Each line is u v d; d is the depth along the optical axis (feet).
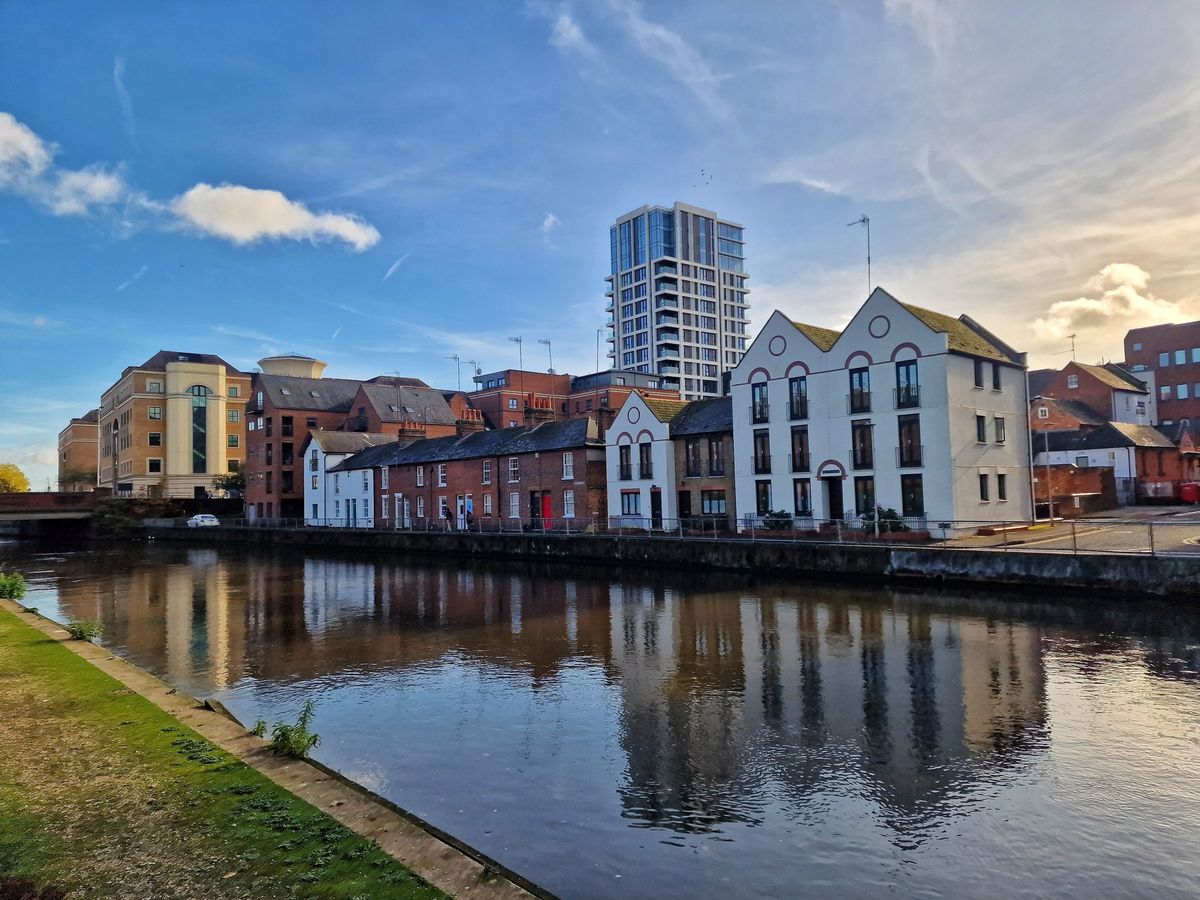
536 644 59.00
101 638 67.46
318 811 23.11
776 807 28.55
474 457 162.91
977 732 35.88
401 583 104.63
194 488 305.12
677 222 428.56
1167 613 62.13
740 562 97.76
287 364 336.29
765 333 119.85
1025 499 114.73
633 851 25.43
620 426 137.90
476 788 31.01
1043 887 22.81
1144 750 33.06
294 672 52.44
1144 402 196.24
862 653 52.13
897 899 22.31
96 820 22.48
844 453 110.63
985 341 117.29
